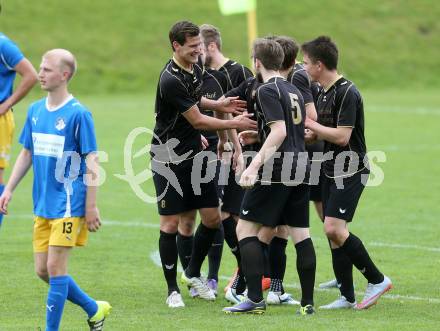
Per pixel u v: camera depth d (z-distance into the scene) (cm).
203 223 3000
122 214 4762
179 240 3172
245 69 3338
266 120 2630
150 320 2638
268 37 2908
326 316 2695
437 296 3002
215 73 3306
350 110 2708
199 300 3005
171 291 2895
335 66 2761
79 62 13338
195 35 2794
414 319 2648
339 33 15275
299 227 2759
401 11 16350
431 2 16775
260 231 2898
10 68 3128
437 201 5138
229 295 2950
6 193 2430
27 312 2733
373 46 15075
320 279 3322
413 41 15475
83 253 3750
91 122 2359
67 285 2348
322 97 2797
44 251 2403
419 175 6134
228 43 14362
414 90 13475
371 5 16400
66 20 14538
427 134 8362
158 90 2870
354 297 2848
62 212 2330
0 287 3086
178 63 2838
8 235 4134
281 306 2914
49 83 2353
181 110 2828
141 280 3272
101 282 3225
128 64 13588
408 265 3516
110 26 14612
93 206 2341
